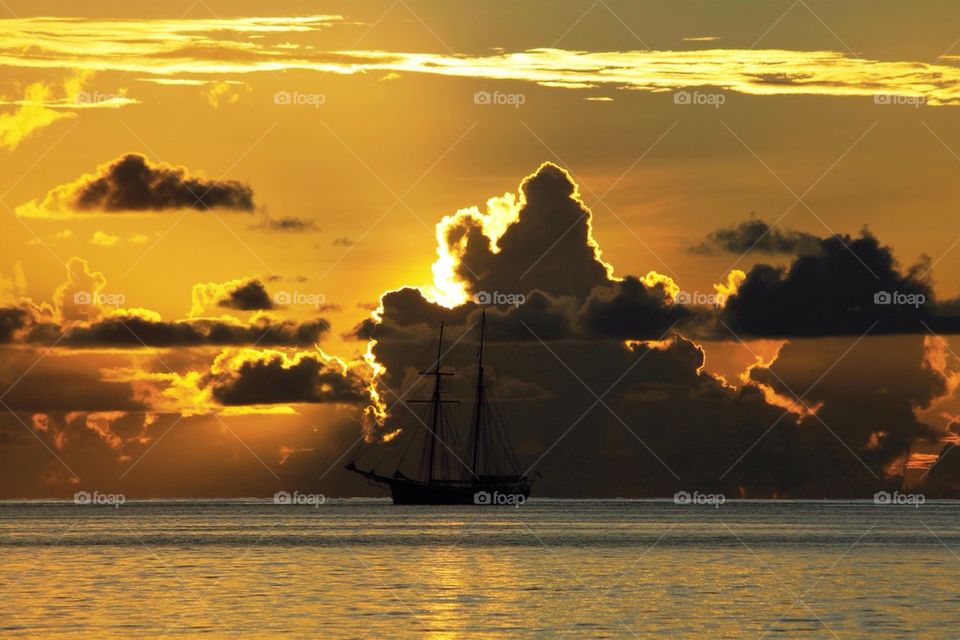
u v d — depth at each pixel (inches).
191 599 4471.0
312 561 6358.3
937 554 7012.8
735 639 3563.0
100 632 3631.9
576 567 5954.7
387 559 6491.1
